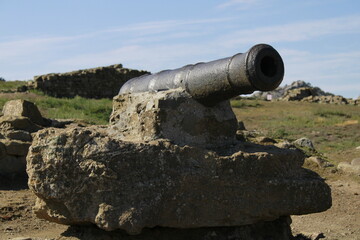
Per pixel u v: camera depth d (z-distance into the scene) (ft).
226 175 18.78
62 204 18.57
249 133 48.57
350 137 74.23
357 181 40.60
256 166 19.27
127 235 19.39
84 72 101.35
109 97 104.06
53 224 25.36
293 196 19.86
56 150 18.19
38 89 94.17
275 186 19.53
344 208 33.14
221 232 19.89
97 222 17.53
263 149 20.53
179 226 18.16
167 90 20.52
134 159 17.90
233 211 18.89
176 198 18.08
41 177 18.34
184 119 19.80
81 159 17.97
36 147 18.53
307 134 75.77
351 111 111.34
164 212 17.89
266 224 21.04
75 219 18.15
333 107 118.73
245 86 18.07
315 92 147.13
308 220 30.37
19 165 35.88
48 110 65.72
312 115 100.48
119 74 105.60
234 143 21.01
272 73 18.03
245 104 114.42
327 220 30.30
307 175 20.61
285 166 19.98
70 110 68.39
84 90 100.63
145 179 17.89
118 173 17.76
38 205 19.19
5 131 38.78
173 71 21.54
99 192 17.76
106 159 17.79
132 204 17.62
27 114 45.24
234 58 18.43
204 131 20.26
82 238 20.04
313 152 50.85
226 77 18.44
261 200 19.33
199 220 18.39
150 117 19.53
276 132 75.51
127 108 21.72
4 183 33.88
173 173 18.13
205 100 19.89
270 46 17.95
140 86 22.95
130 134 20.59
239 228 20.16
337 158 54.75
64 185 18.06
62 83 97.76
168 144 18.42
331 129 81.51
